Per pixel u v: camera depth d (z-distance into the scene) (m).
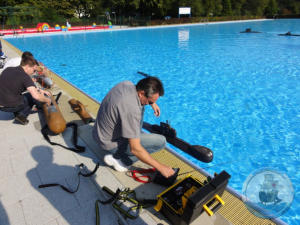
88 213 2.00
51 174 2.50
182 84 7.71
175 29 27.67
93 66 10.40
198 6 38.38
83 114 3.81
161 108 5.96
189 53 13.05
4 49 11.73
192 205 1.53
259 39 17.95
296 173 3.53
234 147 4.22
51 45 16.12
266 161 3.83
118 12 38.12
